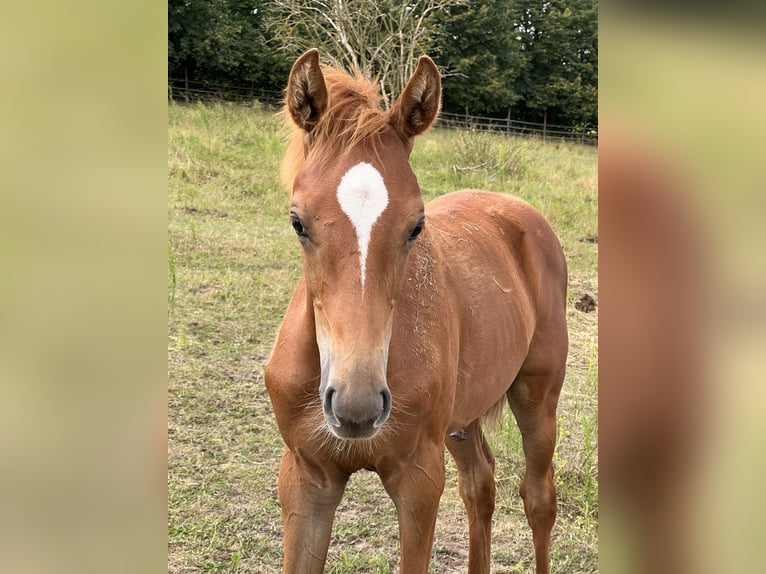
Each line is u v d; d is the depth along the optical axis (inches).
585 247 326.6
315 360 87.4
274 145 427.5
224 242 283.4
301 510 95.1
